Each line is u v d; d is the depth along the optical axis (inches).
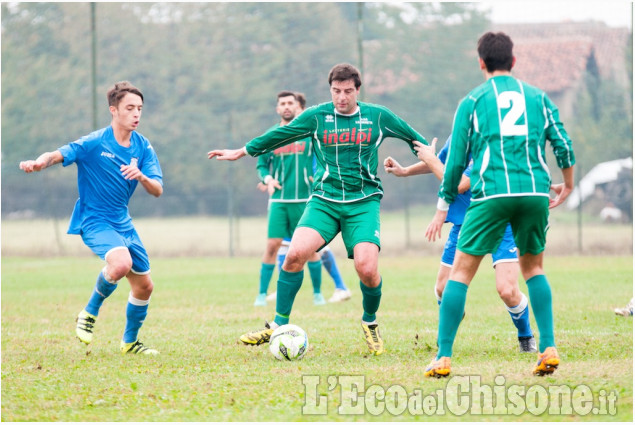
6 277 2022.6
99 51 4274.1
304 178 1364.4
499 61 684.7
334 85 836.6
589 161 3656.5
